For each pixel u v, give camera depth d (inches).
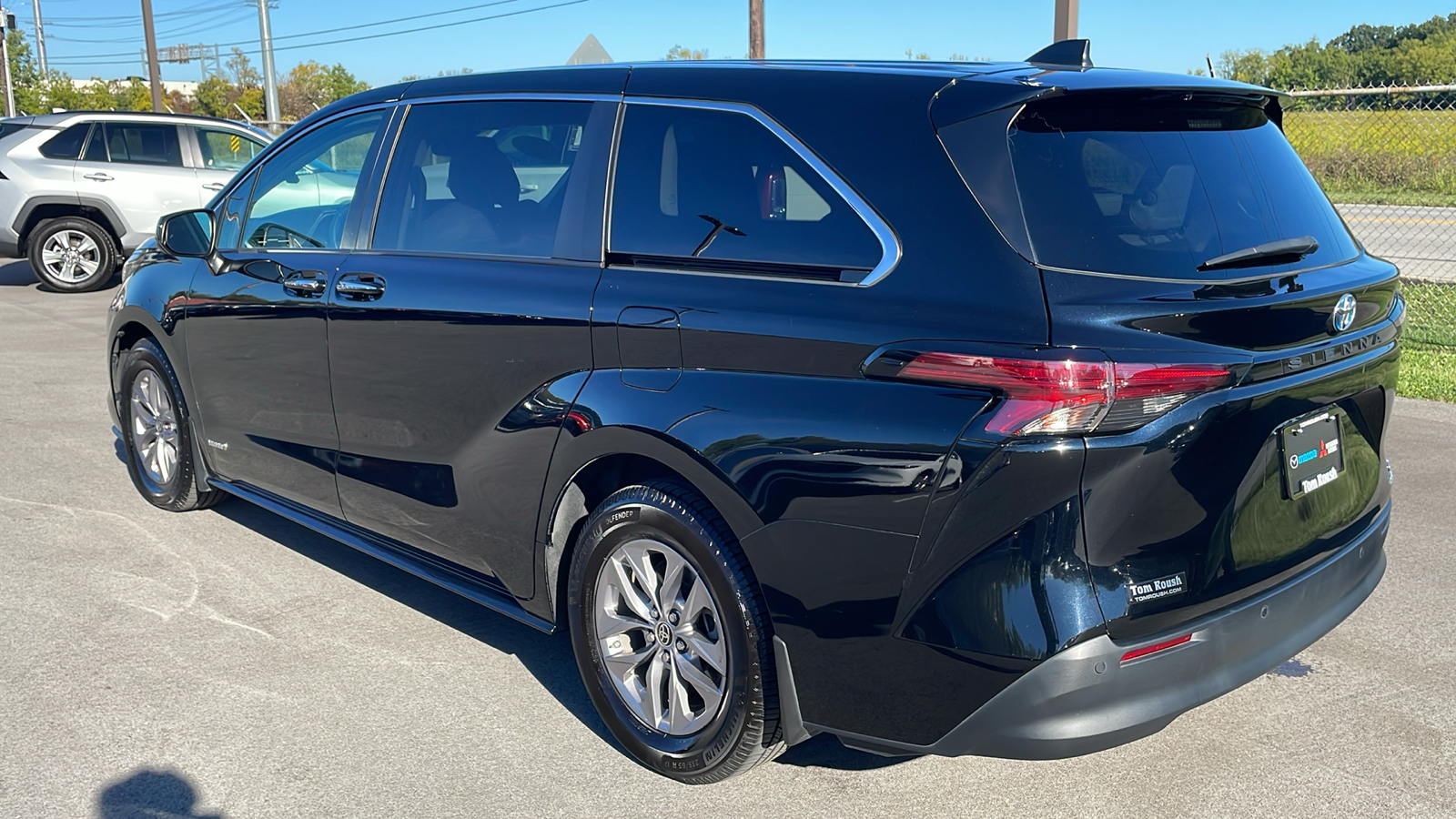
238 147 560.1
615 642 125.0
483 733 130.5
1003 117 100.0
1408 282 502.0
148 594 169.8
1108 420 91.7
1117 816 114.3
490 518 136.9
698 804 116.6
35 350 374.6
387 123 156.3
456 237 141.3
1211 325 95.7
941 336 96.2
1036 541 93.7
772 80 116.5
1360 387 114.7
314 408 160.9
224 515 207.2
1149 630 97.5
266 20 1282.0
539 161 134.3
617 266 122.1
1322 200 121.5
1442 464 237.3
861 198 104.7
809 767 124.0
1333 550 115.6
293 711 135.0
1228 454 99.0
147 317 193.6
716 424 109.1
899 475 97.7
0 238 519.8
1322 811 115.2
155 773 120.9
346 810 114.6
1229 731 131.6
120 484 224.8
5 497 215.8
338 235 159.0
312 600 168.9
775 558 106.2
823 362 102.8
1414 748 127.4
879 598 100.6
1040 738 96.0
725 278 112.2
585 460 122.0
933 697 99.9
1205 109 114.7
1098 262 95.7
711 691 115.6
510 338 129.2
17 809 113.8
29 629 156.7
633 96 127.1
